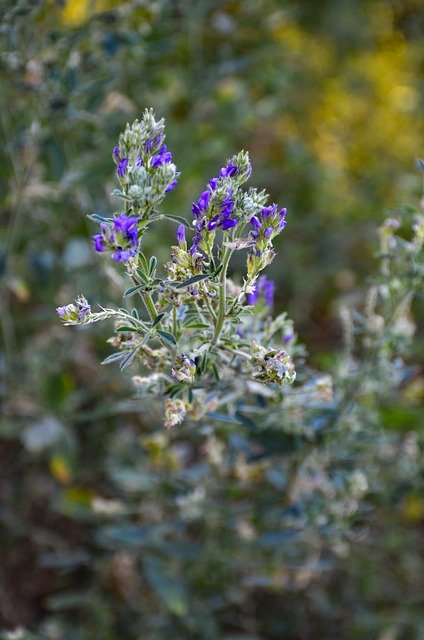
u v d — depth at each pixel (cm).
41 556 69
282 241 93
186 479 61
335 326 89
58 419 65
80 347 70
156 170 38
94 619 65
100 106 64
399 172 105
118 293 65
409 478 62
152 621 64
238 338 44
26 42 61
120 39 63
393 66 117
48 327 73
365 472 60
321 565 60
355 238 95
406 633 68
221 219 39
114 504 62
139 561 67
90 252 68
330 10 110
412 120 112
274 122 104
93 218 38
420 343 75
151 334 41
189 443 70
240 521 61
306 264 91
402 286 51
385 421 64
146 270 40
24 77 60
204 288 41
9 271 63
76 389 74
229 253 40
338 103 112
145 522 65
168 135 81
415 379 77
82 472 71
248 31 88
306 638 69
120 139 39
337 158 109
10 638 58
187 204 81
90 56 63
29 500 72
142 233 38
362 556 68
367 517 64
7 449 74
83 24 62
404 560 71
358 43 113
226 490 62
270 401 49
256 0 83
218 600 64
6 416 66
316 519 55
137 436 72
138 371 58
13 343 72
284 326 47
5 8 57
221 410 51
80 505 65
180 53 85
